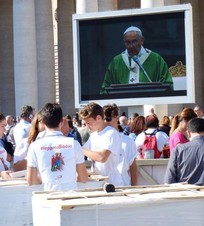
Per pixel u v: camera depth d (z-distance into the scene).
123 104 29.73
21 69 51.25
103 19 30.12
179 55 29.33
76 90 30.56
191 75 29.03
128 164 16.98
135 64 29.69
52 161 13.91
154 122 22.19
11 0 65.00
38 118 16.84
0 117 17.95
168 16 29.48
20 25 51.41
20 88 51.22
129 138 17.17
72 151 14.02
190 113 18.89
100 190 11.55
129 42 29.88
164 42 29.42
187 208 10.18
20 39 51.41
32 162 14.09
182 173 14.56
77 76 30.42
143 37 29.69
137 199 10.04
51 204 10.13
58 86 64.88
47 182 13.90
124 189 11.53
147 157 21.98
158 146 22.03
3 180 15.12
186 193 10.67
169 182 14.68
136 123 24.34
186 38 29.19
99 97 30.23
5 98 64.44
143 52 29.67
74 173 14.02
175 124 21.86
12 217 14.20
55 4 73.25
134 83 29.59
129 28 29.84
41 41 52.88
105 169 16.00
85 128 27.41
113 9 50.03
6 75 64.56
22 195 14.19
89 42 30.38
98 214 9.82
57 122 14.11
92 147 15.99
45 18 53.03
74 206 9.74
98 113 15.82
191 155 14.47
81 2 47.72
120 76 30.02
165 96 29.30
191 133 14.79
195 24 59.50
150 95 29.55
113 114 17.06
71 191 11.49
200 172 14.42
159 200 10.05
